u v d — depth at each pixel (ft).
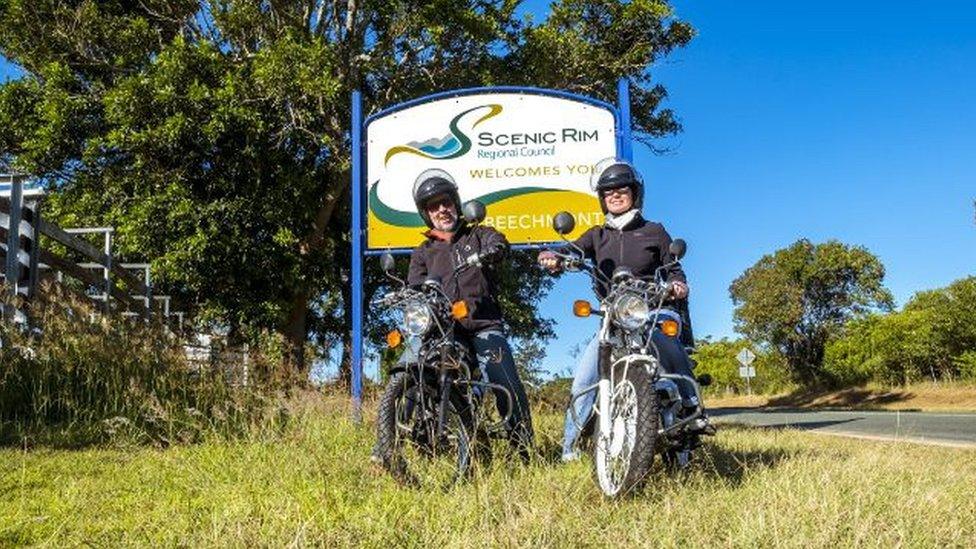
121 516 15.08
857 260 179.42
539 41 71.67
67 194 69.51
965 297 120.16
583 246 19.45
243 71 67.21
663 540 12.41
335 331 80.89
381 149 34.27
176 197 64.13
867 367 148.15
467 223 19.99
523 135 34.37
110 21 70.85
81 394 27.22
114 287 44.37
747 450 24.00
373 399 30.07
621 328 16.39
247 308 65.31
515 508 14.28
